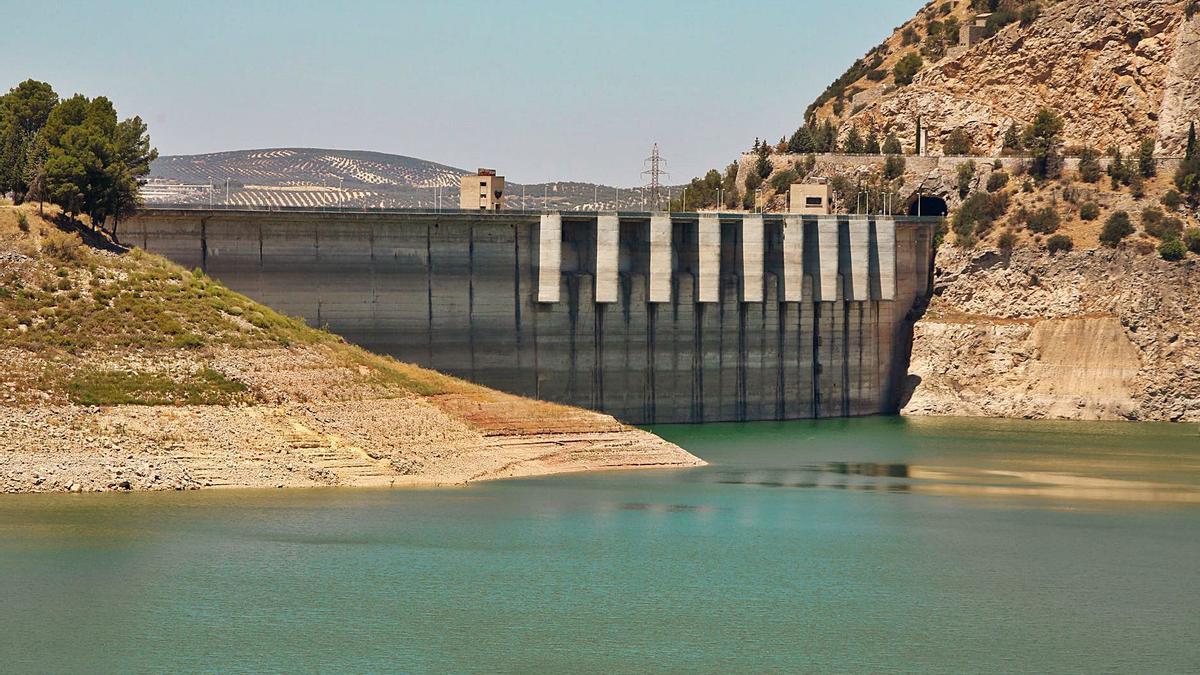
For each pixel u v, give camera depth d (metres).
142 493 162.75
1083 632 129.12
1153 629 130.00
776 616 131.62
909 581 142.50
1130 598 138.25
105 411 173.00
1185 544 157.50
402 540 150.62
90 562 138.75
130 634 122.81
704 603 134.75
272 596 132.50
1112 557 151.88
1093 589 140.75
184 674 115.62
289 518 156.38
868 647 124.75
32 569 136.50
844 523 165.25
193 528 150.62
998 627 130.00
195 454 170.50
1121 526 166.00
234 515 156.25
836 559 149.50
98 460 165.12
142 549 143.12
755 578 142.25
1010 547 155.38
